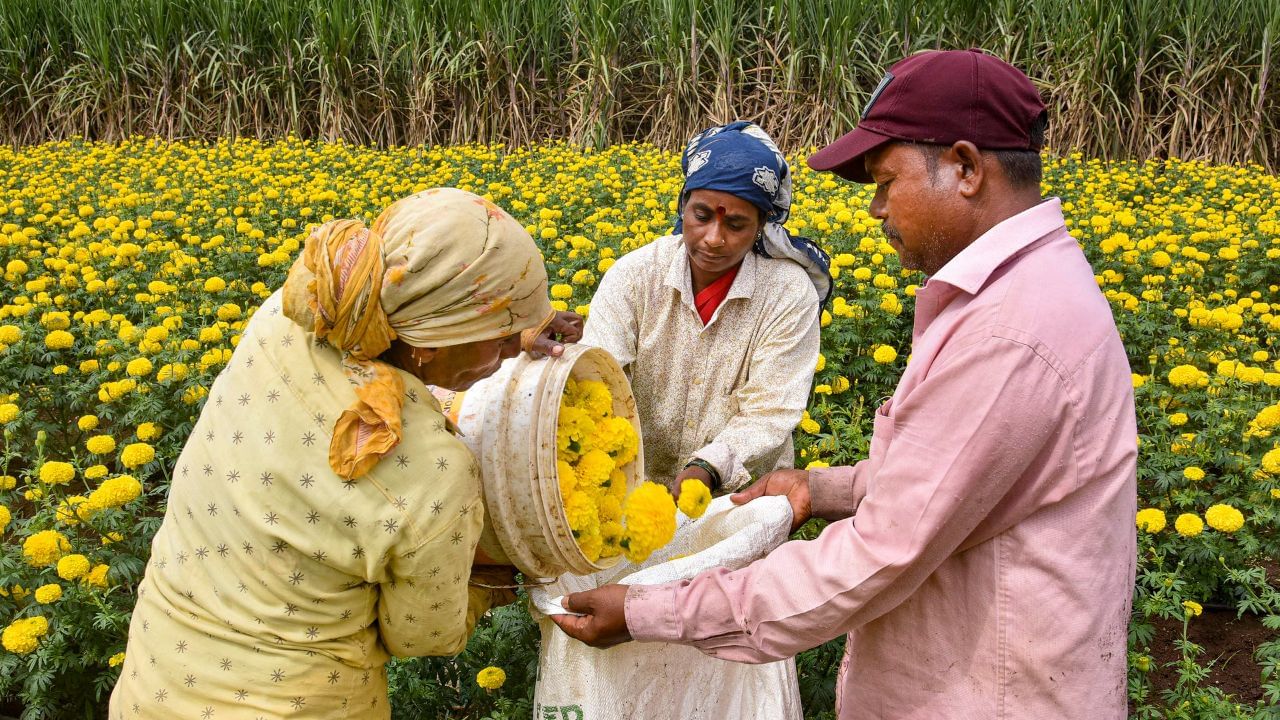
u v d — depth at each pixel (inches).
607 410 77.1
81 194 372.8
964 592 62.6
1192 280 247.1
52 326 180.7
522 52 579.2
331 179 397.4
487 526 70.5
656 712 81.4
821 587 63.6
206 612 63.9
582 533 71.7
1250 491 144.5
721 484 94.2
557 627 80.9
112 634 111.4
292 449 60.0
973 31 555.2
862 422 157.8
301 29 605.3
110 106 605.0
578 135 563.2
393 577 63.2
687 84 547.8
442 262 57.1
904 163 62.7
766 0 555.8
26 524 124.9
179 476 66.6
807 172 407.2
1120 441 59.5
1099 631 60.2
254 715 62.3
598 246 255.8
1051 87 534.0
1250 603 121.7
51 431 172.7
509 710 98.5
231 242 269.1
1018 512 59.9
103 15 591.5
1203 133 538.9
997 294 59.2
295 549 61.2
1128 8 545.3
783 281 98.7
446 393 74.8
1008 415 56.9
